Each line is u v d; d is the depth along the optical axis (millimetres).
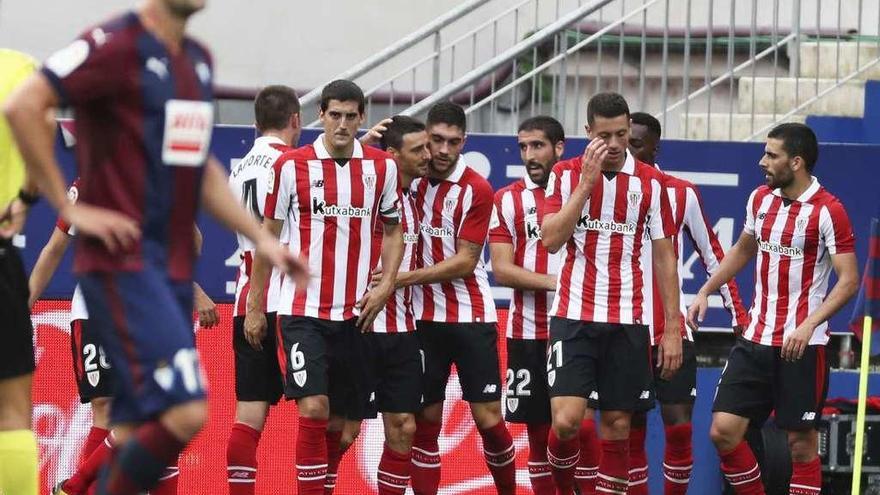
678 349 26406
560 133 29297
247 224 15992
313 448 25531
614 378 26453
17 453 18891
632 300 26359
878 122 34656
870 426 30484
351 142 26156
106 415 27438
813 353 27344
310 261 25875
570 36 39281
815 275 27375
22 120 14391
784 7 40094
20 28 42469
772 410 28156
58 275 29969
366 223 26125
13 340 19078
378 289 26188
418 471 29219
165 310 14883
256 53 42938
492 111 33812
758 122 36031
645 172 26344
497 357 29047
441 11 42531
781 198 27531
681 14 39812
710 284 28375
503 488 29469
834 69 37594
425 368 28844
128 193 14898
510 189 29406
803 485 27750
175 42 15102
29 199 18828
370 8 42875
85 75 14562
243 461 27125
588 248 26328
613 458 26797
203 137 15219
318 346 25672
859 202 31594
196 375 14938
